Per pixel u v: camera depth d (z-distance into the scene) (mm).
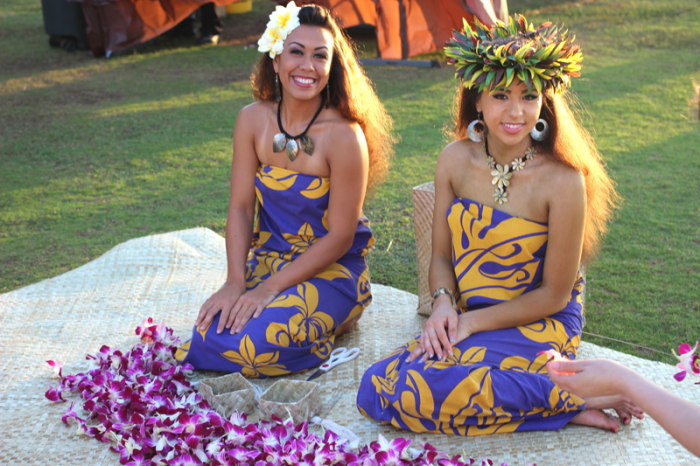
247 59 10195
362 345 2850
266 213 2895
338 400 2484
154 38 11500
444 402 2193
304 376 2656
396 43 9570
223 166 5730
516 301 2375
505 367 2271
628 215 4363
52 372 2611
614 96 7379
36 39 11766
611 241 4000
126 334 2918
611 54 9414
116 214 4711
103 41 10359
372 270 3807
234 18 13469
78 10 10547
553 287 2354
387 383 2299
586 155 2410
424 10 9484
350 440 2230
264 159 2820
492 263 2439
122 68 9688
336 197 2686
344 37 2861
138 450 2100
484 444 2207
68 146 6305
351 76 2748
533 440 2213
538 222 2373
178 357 2666
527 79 2096
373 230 4324
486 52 2176
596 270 3666
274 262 2830
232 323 2584
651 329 3080
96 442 2242
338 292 2766
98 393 2385
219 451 2096
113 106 7738
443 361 2260
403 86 8336
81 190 5191
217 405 2361
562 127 2316
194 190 5168
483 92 2271
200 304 3182
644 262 3730
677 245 3916
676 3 12336
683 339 2982
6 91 8461
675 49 9523
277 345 2541
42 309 3115
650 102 7117
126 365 2557
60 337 2891
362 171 2676
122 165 5770
